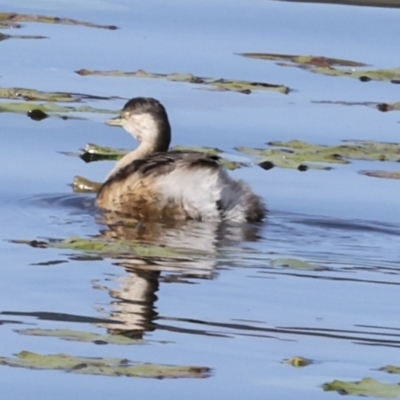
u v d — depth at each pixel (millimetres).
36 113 21266
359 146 20469
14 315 12703
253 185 18016
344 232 15875
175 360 11766
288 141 20531
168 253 14617
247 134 21031
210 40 28172
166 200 16188
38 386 11094
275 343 12289
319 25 30156
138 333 12344
